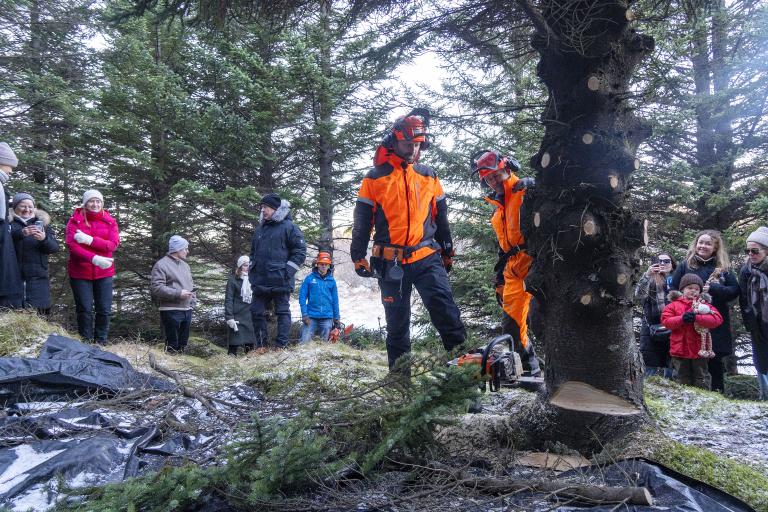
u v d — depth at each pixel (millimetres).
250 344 7504
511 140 8133
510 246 4047
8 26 10891
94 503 1942
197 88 12195
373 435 2588
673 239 9367
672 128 8102
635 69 2936
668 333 5332
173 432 3170
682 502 2020
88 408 3461
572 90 2719
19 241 5738
